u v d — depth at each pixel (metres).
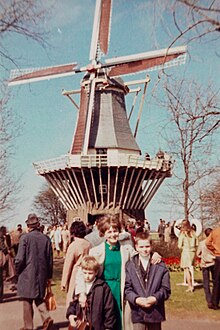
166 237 22.44
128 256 5.25
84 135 29.97
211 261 9.20
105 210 28.56
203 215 20.47
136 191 29.33
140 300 4.89
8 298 10.59
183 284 12.30
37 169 30.44
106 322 4.73
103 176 29.11
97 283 4.75
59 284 12.94
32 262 6.99
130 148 31.28
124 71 29.41
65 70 30.14
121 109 31.80
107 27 30.33
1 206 21.50
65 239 23.47
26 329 6.98
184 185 15.77
